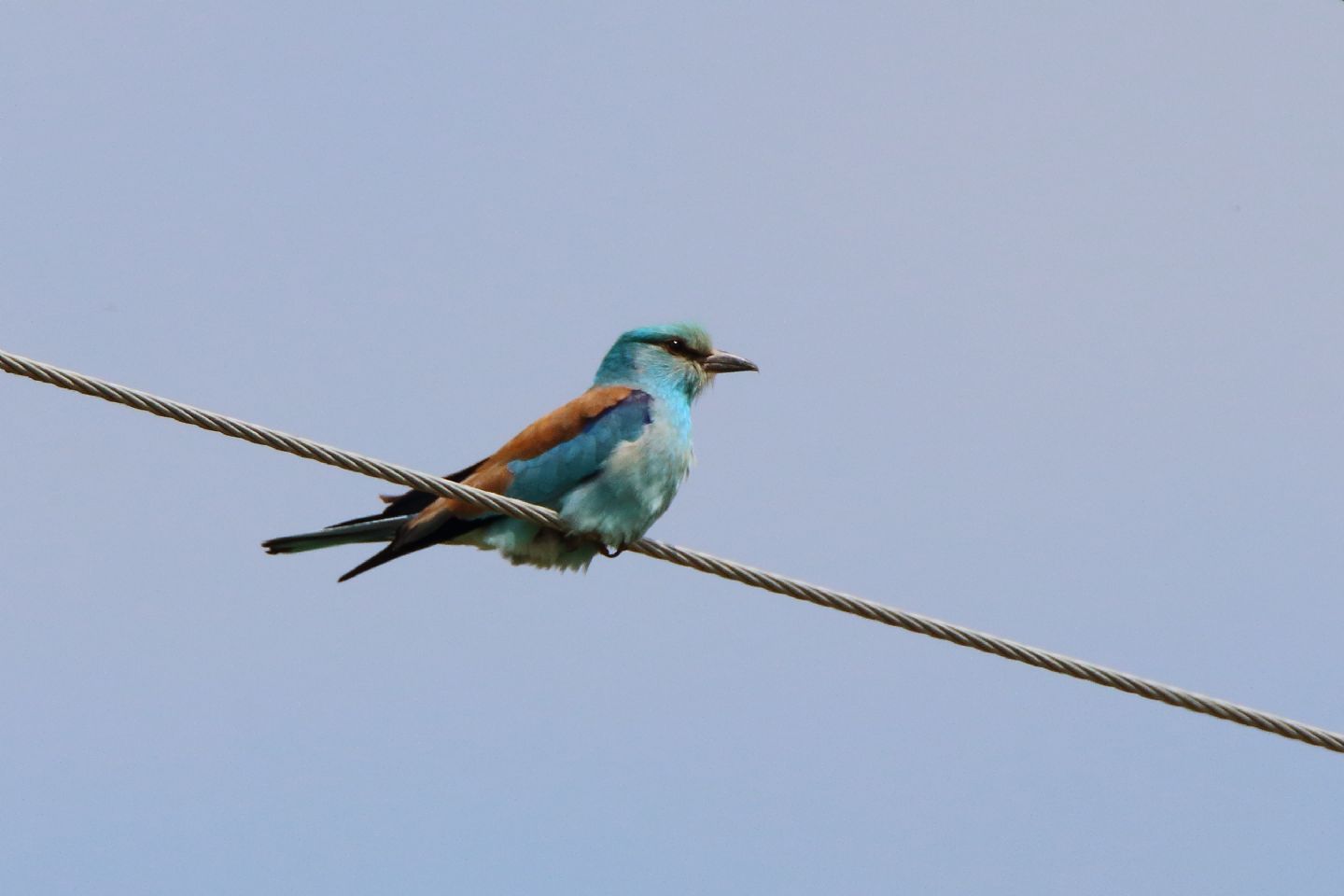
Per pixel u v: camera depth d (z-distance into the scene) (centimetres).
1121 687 1045
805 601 1102
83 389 958
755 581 1107
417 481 1055
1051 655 1051
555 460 1322
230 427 992
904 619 1071
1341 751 1038
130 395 967
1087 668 1047
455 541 1334
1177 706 1041
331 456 1025
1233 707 1038
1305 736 1038
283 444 1012
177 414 977
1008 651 1055
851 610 1086
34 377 950
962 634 1062
